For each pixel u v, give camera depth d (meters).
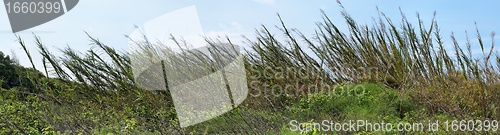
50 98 8.30
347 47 8.63
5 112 7.18
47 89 8.73
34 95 8.54
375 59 8.44
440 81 7.70
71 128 6.39
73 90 8.66
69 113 7.39
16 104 7.82
